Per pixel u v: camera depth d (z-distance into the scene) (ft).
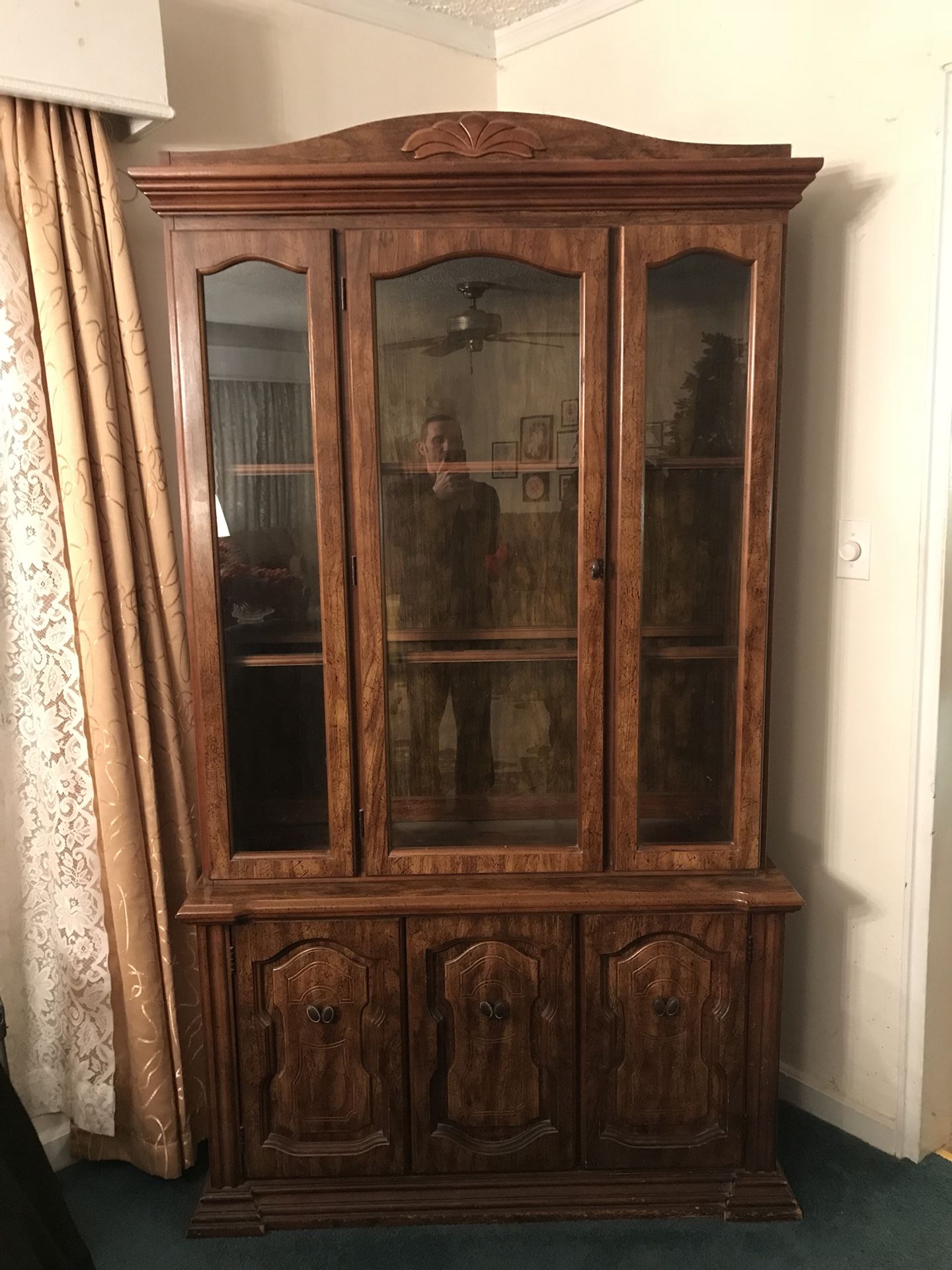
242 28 6.77
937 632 5.98
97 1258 5.85
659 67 7.05
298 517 5.67
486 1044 5.99
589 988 5.90
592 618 5.71
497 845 6.01
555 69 7.79
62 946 6.29
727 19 6.59
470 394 5.62
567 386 5.61
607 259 5.40
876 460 6.18
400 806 6.03
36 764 6.17
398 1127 6.05
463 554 5.79
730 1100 6.01
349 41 7.32
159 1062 6.39
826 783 6.73
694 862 5.92
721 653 5.84
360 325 5.45
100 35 5.65
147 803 6.31
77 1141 6.69
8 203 5.66
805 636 6.73
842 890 6.72
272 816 5.94
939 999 6.44
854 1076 6.81
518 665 5.91
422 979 5.89
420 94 7.79
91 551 5.93
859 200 6.07
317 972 5.88
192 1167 6.71
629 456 5.55
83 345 5.90
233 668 5.80
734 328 5.55
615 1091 6.05
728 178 5.24
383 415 5.61
